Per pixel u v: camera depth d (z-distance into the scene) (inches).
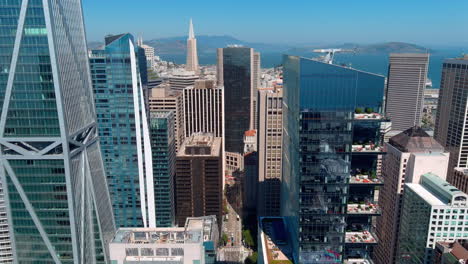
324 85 5428.2
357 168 6102.4
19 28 5767.7
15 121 6156.5
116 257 5885.8
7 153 6368.1
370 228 6259.8
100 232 7647.6
